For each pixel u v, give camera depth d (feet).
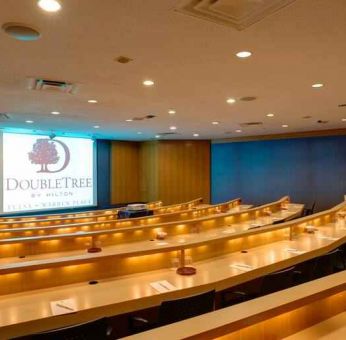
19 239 12.48
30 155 33.76
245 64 11.81
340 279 6.35
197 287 8.86
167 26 8.64
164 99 17.66
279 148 36.24
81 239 13.62
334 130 32.07
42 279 8.71
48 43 9.75
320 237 15.10
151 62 11.54
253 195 38.37
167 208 27.48
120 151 41.04
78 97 17.02
